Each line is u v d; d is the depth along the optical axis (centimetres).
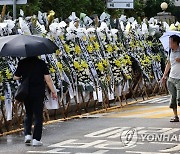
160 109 2900
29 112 1953
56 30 2545
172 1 6341
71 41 2661
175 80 2388
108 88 2914
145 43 3422
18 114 2362
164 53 3591
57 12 3672
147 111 2827
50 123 2453
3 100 2198
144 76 3334
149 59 3425
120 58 3045
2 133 2200
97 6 4053
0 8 3306
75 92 2644
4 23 2255
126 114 2725
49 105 2464
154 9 6109
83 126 2353
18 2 2317
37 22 2439
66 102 2658
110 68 2936
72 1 3750
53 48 1956
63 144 1939
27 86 1897
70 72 2608
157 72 3544
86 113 2758
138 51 3316
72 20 2839
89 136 2097
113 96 2983
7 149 1867
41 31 2439
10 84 2217
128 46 3203
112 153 1761
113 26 3134
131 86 3256
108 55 2944
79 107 2723
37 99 1906
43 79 1923
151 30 3528
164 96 3594
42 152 1803
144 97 3484
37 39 1941
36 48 1891
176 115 2436
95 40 2856
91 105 2920
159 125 2331
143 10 5741
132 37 3266
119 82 3017
